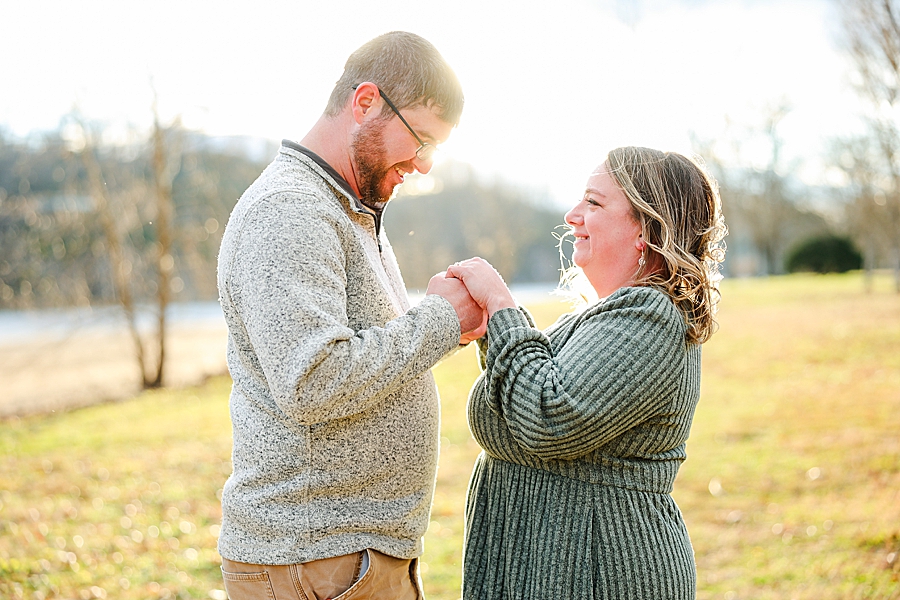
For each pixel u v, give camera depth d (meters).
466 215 39.62
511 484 1.74
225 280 1.54
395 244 36.16
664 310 1.59
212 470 7.32
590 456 1.65
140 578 4.29
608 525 1.63
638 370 1.54
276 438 1.57
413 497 1.72
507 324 1.63
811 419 7.59
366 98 1.63
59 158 13.73
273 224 1.47
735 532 4.68
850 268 34.12
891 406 7.68
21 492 6.57
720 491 5.59
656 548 1.64
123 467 7.58
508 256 38.78
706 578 4.00
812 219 36.06
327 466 1.58
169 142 14.12
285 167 1.64
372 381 1.45
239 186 15.20
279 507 1.58
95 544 4.95
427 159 1.73
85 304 14.30
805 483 5.51
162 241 14.37
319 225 1.52
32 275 14.11
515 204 39.94
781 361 11.72
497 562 1.74
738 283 31.36
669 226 1.67
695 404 1.73
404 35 1.67
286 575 1.58
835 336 13.66
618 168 1.72
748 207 35.84
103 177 14.16
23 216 13.84
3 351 16.14
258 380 1.59
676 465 1.74
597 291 1.84
